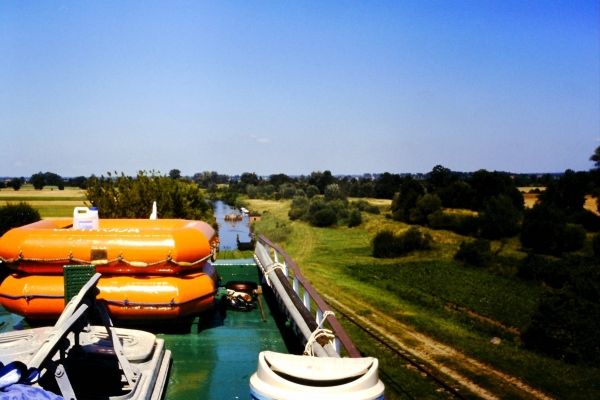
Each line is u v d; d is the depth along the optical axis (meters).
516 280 30.03
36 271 5.97
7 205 37.56
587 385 12.46
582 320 16.00
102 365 4.60
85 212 6.56
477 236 50.16
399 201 64.56
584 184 61.94
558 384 12.31
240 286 7.73
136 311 5.81
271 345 6.15
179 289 5.90
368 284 27.56
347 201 74.62
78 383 4.59
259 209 96.75
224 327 6.75
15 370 3.02
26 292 5.84
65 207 75.56
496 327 18.67
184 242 6.00
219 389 4.98
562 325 15.98
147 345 4.96
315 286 24.36
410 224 58.88
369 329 16.55
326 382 3.57
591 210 57.97
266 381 3.41
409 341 15.42
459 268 34.38
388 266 35.06
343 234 55.25
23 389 2.91
